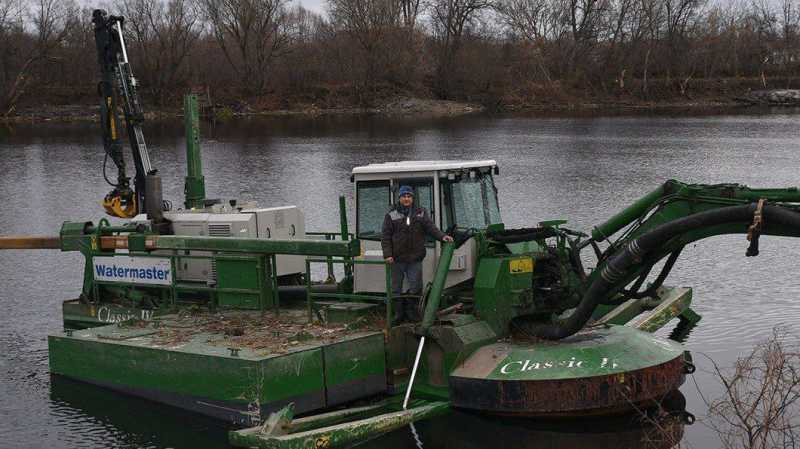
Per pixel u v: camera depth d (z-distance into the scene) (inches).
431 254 470.6
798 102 3102.9
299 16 3270.2
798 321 621.0
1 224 1099.9
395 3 3137.3
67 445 425.1
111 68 657.0
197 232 586.9
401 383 462.3
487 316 454.0
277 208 600.1
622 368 416.5
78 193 1323.8
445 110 2974.9
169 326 509.7
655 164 1537.9
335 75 3097.9
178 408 456.8
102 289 600.4
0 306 720.3
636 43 3334.2
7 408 475.2
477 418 433.7
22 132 2246.6
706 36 3427.7
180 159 1663.4
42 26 2815.0
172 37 2881.4
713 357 540.7
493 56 3235.7
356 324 468.8
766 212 382.3
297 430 409.4
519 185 1328.7
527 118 2706.7
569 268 462.3
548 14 3400.6
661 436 408.8
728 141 1903.3
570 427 424.2
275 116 2827.3
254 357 426.3
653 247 410.9
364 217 490.3
